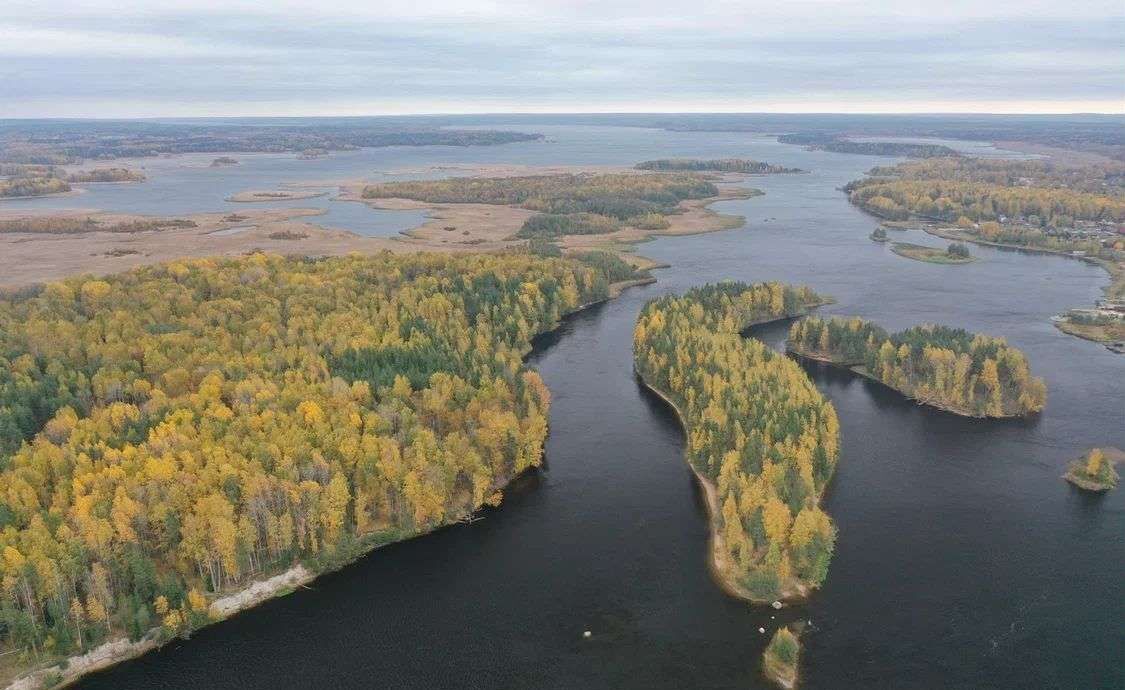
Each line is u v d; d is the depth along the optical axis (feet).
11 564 351.67
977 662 356.38
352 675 355.36
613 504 485.15
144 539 394.52
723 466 463.42
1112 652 360.89
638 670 355.56
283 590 405.18
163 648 369.09
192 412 469.57
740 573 414.00
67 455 430.20
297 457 436.76
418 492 441.68
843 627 378.94
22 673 344.90
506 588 410.11
